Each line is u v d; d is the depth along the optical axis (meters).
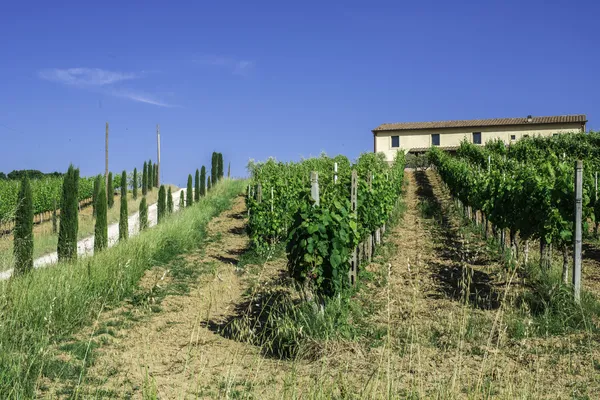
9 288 7.21
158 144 45.25
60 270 9.24
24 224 11.10
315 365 5.55
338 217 7.41
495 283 9.14
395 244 13.65
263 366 5.70
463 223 16.62
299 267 7.36
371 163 19.45
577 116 43.50
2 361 5.17
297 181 16.09
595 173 13.70
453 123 45.44
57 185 32.91
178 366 5.85
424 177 33.59
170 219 18.52
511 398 4.28
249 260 13.16
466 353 5.86
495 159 26.22
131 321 7.91
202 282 10.59
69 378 5.33
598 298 7.93
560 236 8.30
